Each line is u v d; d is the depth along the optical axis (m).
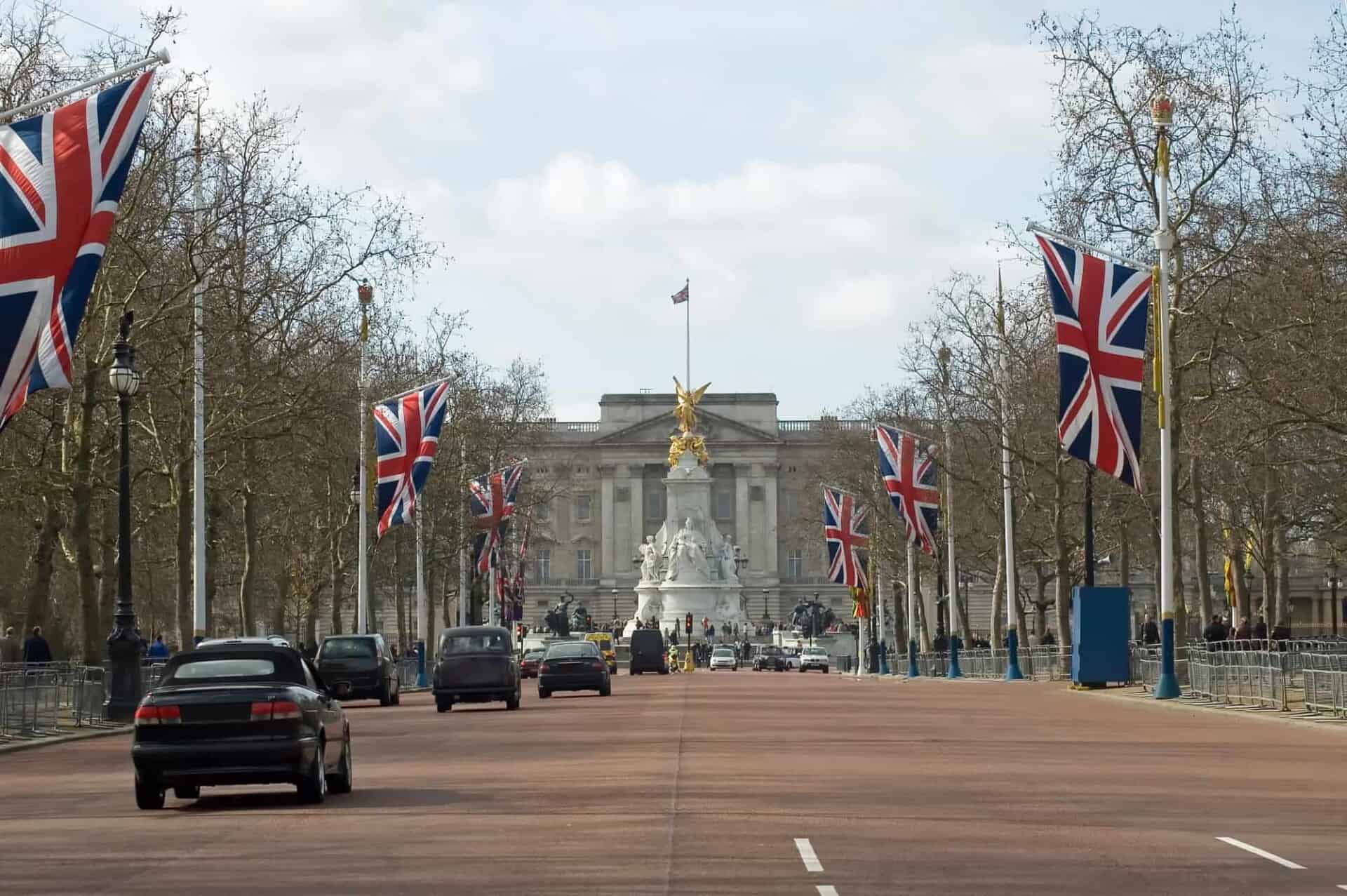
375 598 177.62
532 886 26.48
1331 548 148.50
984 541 174.62
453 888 26.42
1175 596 116.50
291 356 106.06
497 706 99.44
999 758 50.81
